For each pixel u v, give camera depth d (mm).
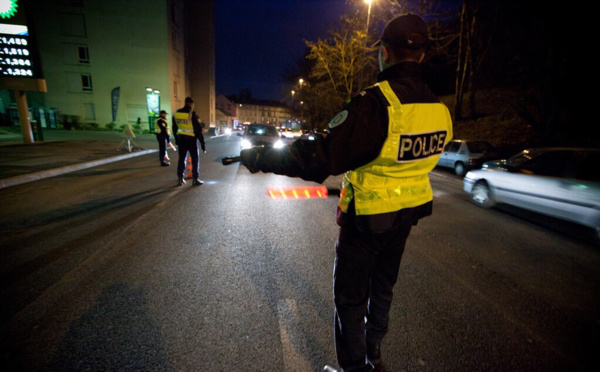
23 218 4305
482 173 6535
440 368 1915
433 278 3109
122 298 2461
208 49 44281
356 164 1251
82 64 27938
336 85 28453
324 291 2713
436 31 18828
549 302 2750
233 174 8914
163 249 3434
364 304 1508
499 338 2221
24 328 2061
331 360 1933
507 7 17125
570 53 12820
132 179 7438
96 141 16531
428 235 4469
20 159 9102
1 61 12211
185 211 4926
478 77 24047
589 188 4594
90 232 3865
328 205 5754
